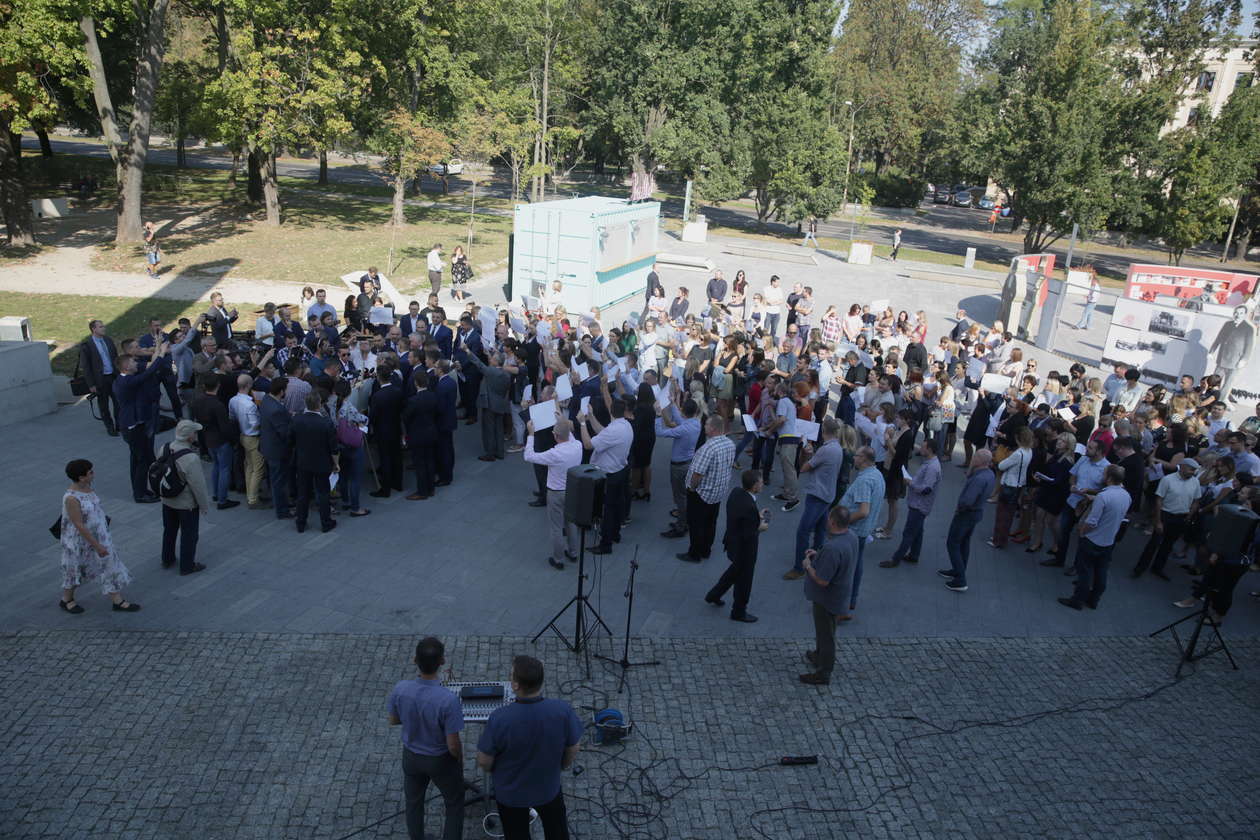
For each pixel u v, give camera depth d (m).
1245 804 6.92
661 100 41.69
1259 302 21.75
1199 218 37.69
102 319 20.06
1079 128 36.66
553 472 9.70
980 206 71.50
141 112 27.48
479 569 9.96
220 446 11.03
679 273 31.42
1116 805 6.84
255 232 32.75
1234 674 8.91
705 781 6.84
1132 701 8.32
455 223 38.12
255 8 28.62
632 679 8.09
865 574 10.63
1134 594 10.59
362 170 57.84
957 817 6.61
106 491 11.54
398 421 11.61
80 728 6.95
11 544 9.91
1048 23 51.97
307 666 7.93
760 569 10.53
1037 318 24.97
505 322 15.28
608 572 10.11
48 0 21.42
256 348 14.27
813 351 15.65
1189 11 50.53
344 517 11.15
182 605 8.86
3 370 13.68
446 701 5.43
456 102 36.41
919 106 66.00
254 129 31.67
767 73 41.34
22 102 23.11
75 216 33.06
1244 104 37.31
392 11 33.66
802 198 40.44
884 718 7.80
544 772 5.25
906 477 11.18
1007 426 12.35
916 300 29.64
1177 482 10.53
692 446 10.76
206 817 6.11
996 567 11.06
